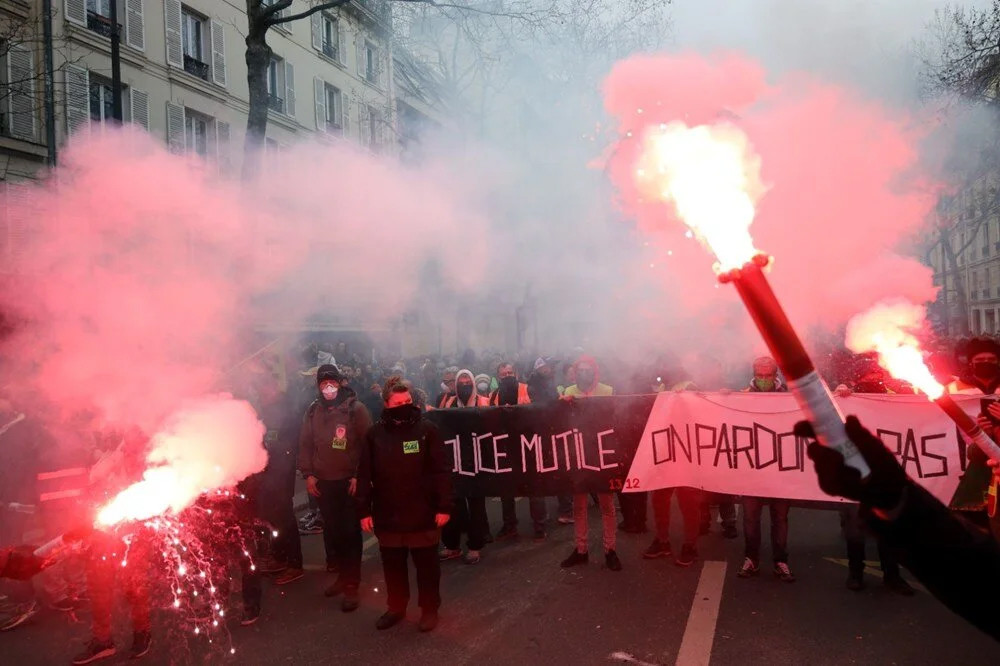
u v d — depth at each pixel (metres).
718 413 5.50
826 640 4.11
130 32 14.30
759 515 5.27
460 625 4.54
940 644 4.01
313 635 4.48
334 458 5.13
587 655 4.02
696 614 4.54
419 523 4.50
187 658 4.21
